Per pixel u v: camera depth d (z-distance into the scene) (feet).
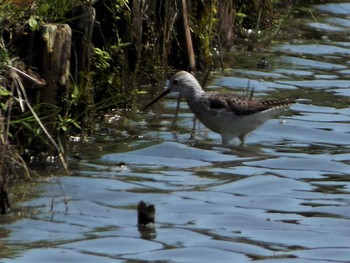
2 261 34.81
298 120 54.90
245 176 45.42
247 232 38.55
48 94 45.75
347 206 41.63
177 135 52.03
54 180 43.52
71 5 49.39
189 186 43.88
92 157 47.24
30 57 45.37
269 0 74.95
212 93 53.21
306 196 42.93
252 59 67.36
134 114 55.31
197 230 38.55
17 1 47.01
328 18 78.74
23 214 39.58
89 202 41.19
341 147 50.75
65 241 36.96
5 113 43.42
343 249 36.99
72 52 49.62
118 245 36.73
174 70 62.28
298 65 66.59
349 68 66.39
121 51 55.98
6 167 41.16
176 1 61.46
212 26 66.13
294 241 37.73
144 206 38.75
